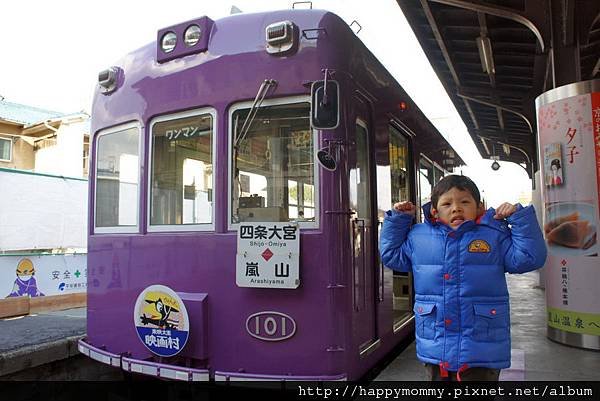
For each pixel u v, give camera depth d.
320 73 3.32
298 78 3.35
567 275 5.17
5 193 8.17
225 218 3.49
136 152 3.97
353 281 3.41
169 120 3.80
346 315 3.26
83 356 5.26
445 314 2.43
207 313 3.47
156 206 3.83
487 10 6.71
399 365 4.18
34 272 7.65
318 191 3.27
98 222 4.23
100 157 4.29
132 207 3.96
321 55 3.33
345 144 3.34
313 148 3.31
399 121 4.93
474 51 9.73
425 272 2.50
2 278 7.18
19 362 4.53
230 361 3.39
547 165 5.36
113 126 4.17
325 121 3.08
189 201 3.67
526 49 9.40
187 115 3.72
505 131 16.23
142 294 3.71
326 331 3.20
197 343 3.45
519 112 11.30
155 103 3.85
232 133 3.53
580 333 5.06
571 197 5.14
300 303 3.24
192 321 3.47
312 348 3.21
